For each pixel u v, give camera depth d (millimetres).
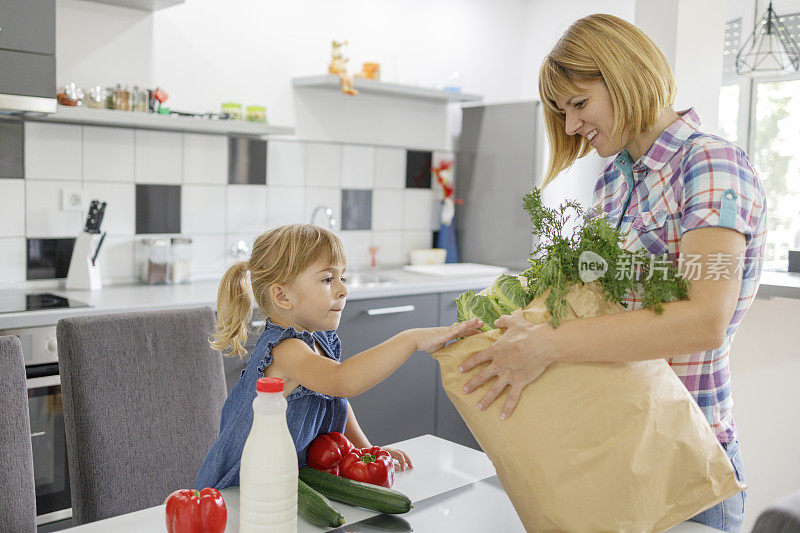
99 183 3047
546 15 4422
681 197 1175
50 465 2420
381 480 1253
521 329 1052
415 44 4035
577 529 994
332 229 3721
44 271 2951
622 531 992
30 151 2869
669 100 1195
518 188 3828
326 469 1305
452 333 1137
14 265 2879
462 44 4246
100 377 1622
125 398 1649
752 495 2406
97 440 1602
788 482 2314
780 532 807
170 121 2922
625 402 995
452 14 4180
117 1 2938
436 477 1349
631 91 1160
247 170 3467
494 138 3963
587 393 1007
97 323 1640
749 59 3266
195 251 3344
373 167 3926
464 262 4191
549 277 1069
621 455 980
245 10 3385
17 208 2863
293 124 3598
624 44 1163
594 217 1163
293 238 1351
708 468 1025
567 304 1063
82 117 2707
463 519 1166
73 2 2900
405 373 3346
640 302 1180
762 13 3773
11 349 1421
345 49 3744
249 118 3271
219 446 1335
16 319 2342
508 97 4516
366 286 3168
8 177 2830
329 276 1361
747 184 1110
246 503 1022
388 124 3959
